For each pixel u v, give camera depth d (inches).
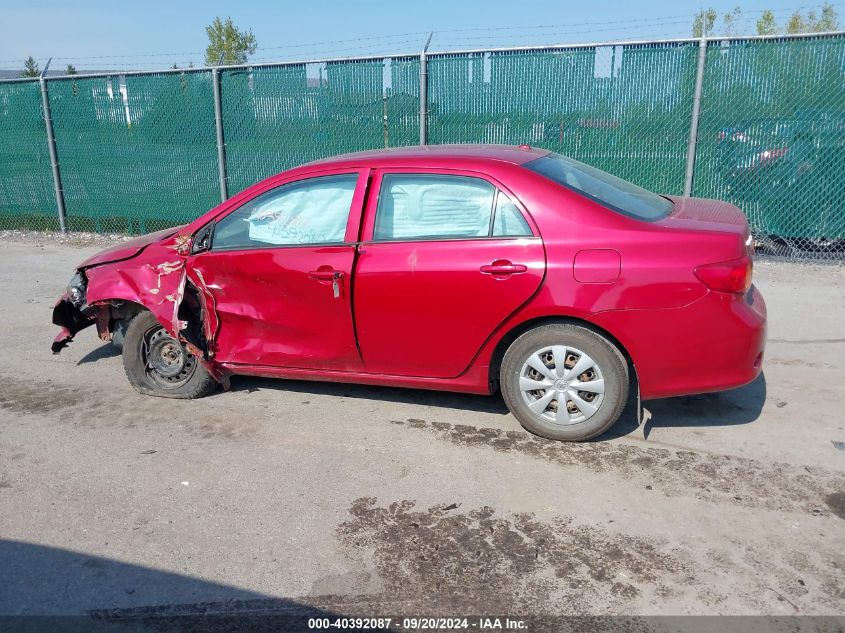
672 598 118.7
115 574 130.2
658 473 157.6
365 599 121.6
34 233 481.7
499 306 164.4
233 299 190.7
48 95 449.4
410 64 366.0
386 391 208.8
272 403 203.6
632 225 158.7
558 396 168.2
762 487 150.4
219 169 418.0
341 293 176.2
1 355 254.1
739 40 318.7
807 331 249.3
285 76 391.2
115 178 450.3
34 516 149.7
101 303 202.2
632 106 340.5
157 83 420.8
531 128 356.8
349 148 389.7
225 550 136.2
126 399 210.8
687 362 157.4
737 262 153.3
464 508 147.0
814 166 322.0
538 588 122.6
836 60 309.0
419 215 172.6
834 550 129.1
